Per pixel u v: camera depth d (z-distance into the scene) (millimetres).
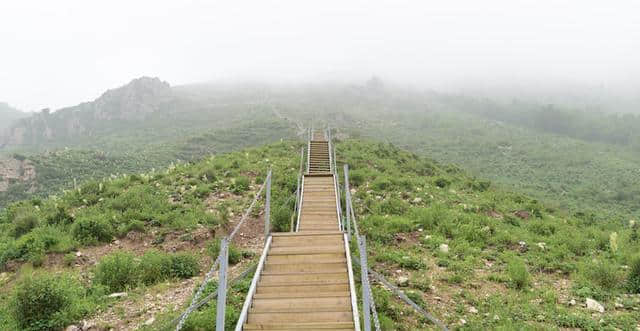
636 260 8688
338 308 6293
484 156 91375
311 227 11125
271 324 5773
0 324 6953
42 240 10758
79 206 14320
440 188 18188
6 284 9250
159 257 9312
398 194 15977
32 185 52125
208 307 6875
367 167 20812
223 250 4926
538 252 10742
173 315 6609
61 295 7137
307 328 5727
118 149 103000
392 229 11766
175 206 13609
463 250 10469
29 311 6797
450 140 108938
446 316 6848
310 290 6859
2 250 10727
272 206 13539
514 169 77438
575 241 11648
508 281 8508
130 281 8500
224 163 19984
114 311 7219
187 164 20797
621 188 60125
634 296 8031
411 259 9328
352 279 6785
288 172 18594
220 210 13328
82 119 179500
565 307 7434
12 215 14617
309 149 22828
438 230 11938
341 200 14141
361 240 5469
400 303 7234
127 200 13922
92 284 8508
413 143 103062
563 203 43312
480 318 6793
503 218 14102
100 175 55594
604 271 8719
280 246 8648
